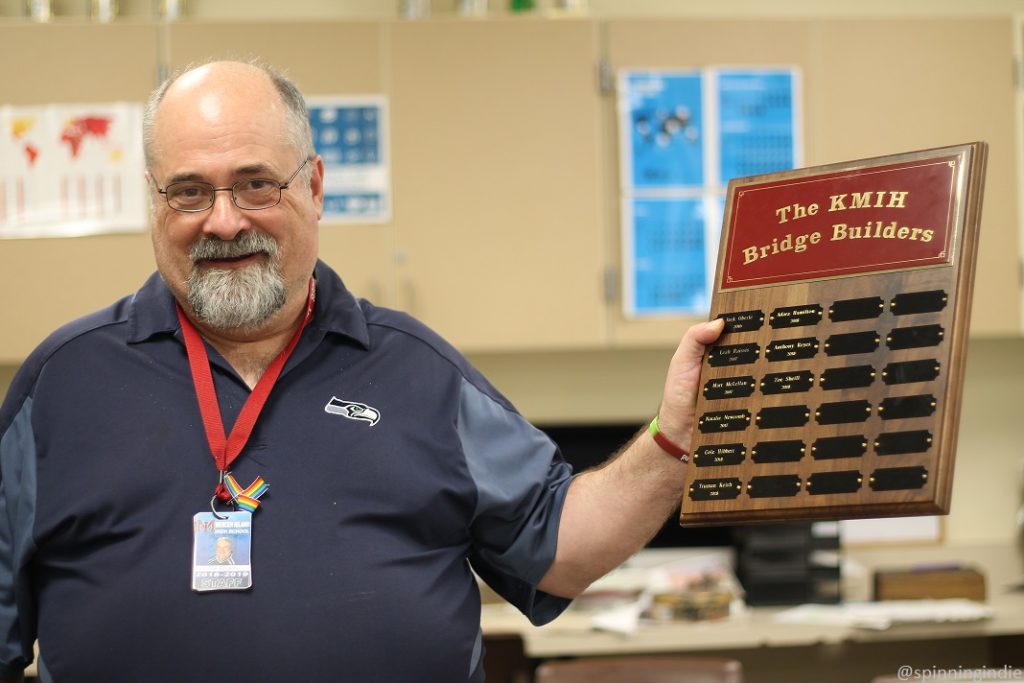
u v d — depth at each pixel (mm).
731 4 3629
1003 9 3668
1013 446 3705
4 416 1450
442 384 1505
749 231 1316
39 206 3152
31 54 3152
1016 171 3348
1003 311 3342
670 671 2473
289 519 1383
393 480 1424
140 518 1370
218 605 1345
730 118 3287
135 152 3156
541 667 2477
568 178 3252
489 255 3242
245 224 1402
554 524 1496
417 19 3232
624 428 3533
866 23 3316
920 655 3668
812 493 1189
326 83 3209
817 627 3104
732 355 1280
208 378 1436
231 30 3182
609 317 3271
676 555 3545
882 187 1244
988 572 3623
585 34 3264
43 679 1390
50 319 3150
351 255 3225
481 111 3240
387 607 1380
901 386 1170
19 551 1396
